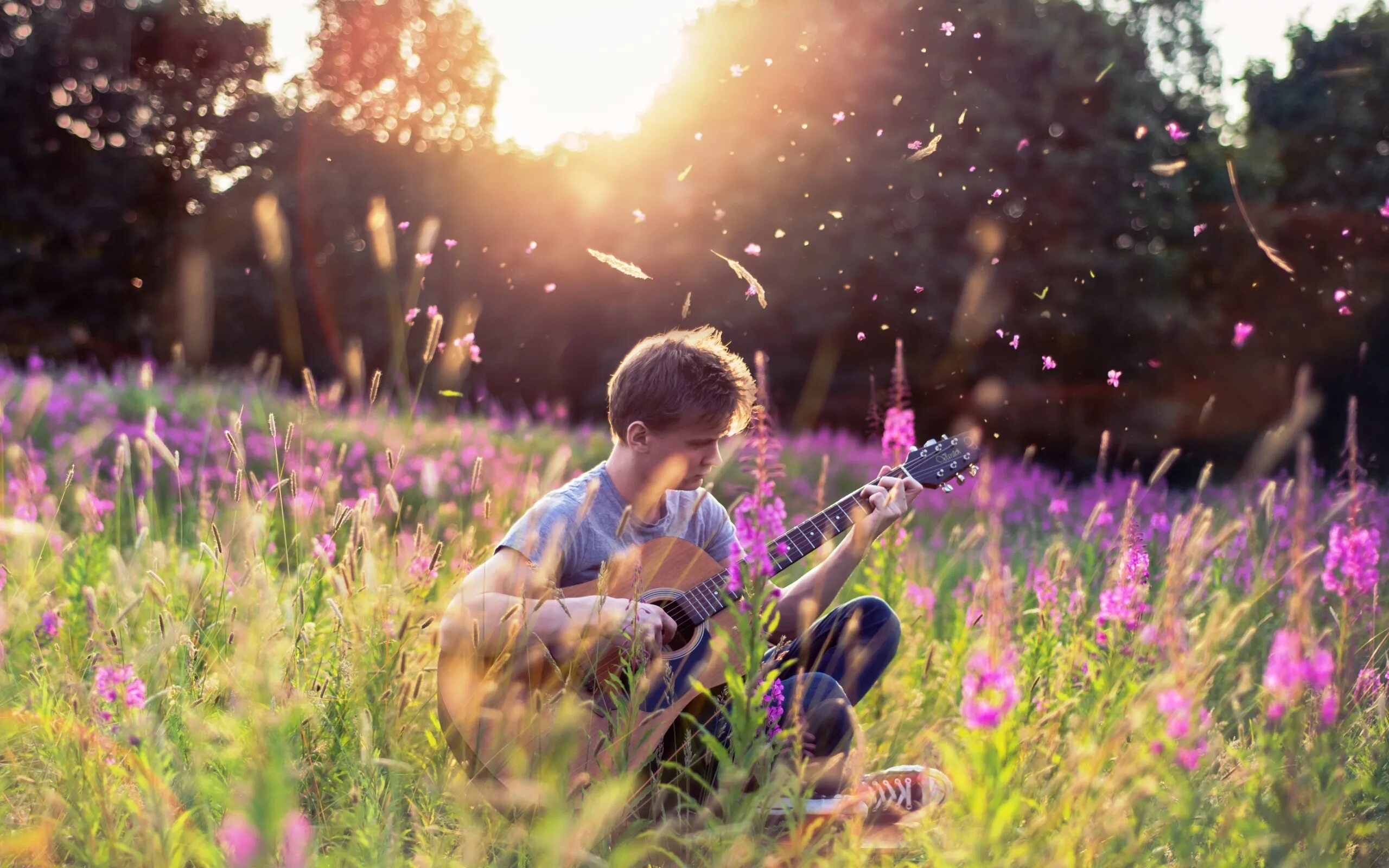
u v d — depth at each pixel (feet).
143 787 7.16
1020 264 59.93
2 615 9.14
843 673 9.83
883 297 59.16
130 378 38.52
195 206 101.30
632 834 7.95
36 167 102.78
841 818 8.07
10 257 98.02
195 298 9.98
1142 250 68.23
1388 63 78.38
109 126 103.86
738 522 12.17
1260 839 6.62
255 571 8.73
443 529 14.51
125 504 15.92
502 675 8.86
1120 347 66.64
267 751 6.13
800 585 10.11
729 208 60.90
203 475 14.64
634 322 75.05
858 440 41.70
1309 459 6.97
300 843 5.37
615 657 9.05
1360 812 7.52
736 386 9.62
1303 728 7.22
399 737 9.14
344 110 103.45
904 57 56.80
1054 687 8.50
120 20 104.53
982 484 7.22
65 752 7.95
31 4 102.47
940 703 11.04
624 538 9.98
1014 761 6.51
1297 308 71.26
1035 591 10.60
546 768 7.73
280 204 90.53
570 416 84.17
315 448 22.43
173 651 8.59
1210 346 70.69
